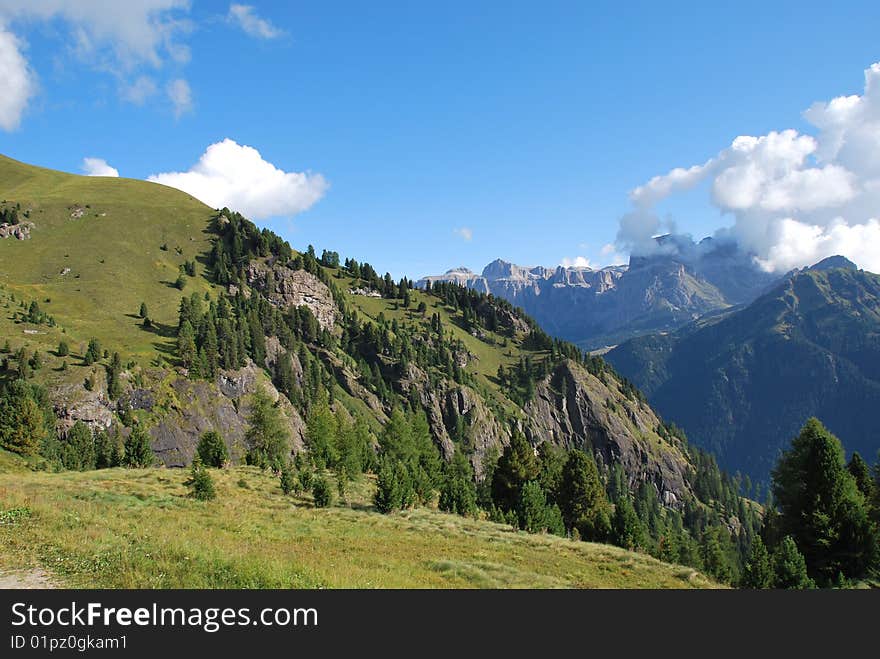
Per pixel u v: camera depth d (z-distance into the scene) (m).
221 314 184.12
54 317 150.50
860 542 39.69
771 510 68.62
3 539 20.75
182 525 31.53
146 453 79.50
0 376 110.25
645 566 41.06
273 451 101.12
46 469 76.44
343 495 60.62
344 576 22.47
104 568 18.61
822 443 43.12
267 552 26.34
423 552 35.50
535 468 75.88
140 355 141.25
